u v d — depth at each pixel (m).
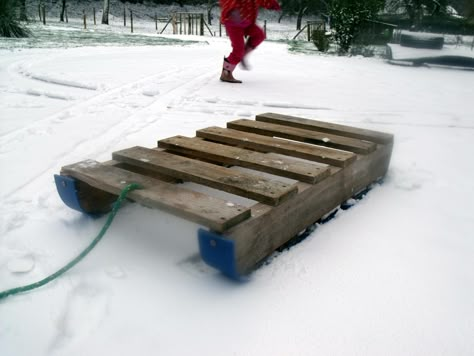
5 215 2.27
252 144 2.61
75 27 22.73
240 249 1.65
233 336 1.48
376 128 4.13
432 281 1.78
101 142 3.56
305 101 5.16
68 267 1.77
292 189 1.90
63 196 2.19
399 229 2.20
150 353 1.41
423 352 1.42
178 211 1.70
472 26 9.03
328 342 1.46
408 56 9.27
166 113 4.55
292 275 1.81
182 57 9.33
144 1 39.09
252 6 5.92
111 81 6.12
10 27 11.99
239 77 6.88
